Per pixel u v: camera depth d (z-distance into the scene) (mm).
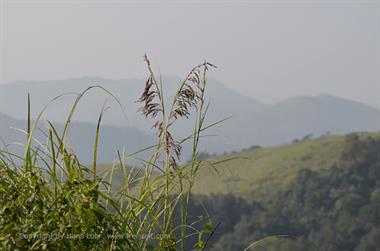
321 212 162375
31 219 5027
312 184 173875
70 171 5328
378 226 151125
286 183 180875
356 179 178000
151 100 5922
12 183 5234
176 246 5777
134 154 5914
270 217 147625
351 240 149000
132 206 5805
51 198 5297
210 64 5891
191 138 6000
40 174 5422
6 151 5430
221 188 171875
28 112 5500
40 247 4855
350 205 159000
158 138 5934
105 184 5668
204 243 5711
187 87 5887
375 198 166875
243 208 141625
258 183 180000
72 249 5000
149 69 5922
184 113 5887
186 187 5867
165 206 5832
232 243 101438
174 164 5891
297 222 156000
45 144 5441
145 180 5891
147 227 5652
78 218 5141
